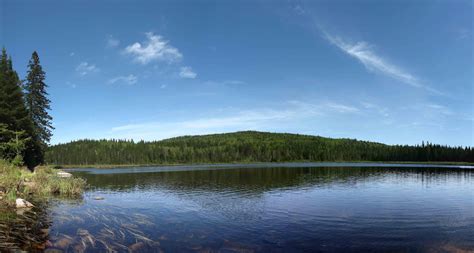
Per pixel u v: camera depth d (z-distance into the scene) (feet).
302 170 263.49
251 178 171.73
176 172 243.81
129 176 194.90
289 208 74.33
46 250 38.75
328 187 122.42
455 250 42.98
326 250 42.60
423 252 42.24
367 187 122.93
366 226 56.54
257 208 74.13
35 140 189.98
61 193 96.94
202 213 67.36
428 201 86.58
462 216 66.28
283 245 44.45
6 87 164.14
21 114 169.89
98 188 120.06
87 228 51.26
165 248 41.55
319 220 61.31
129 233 48.88
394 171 244.83
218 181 152.15
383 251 42.55
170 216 63.72
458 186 129.08
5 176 87.10
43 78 205.77
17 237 43.88
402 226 56.70
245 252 40.81
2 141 148.56
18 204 68.44
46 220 56.29
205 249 41.52
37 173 107.86
